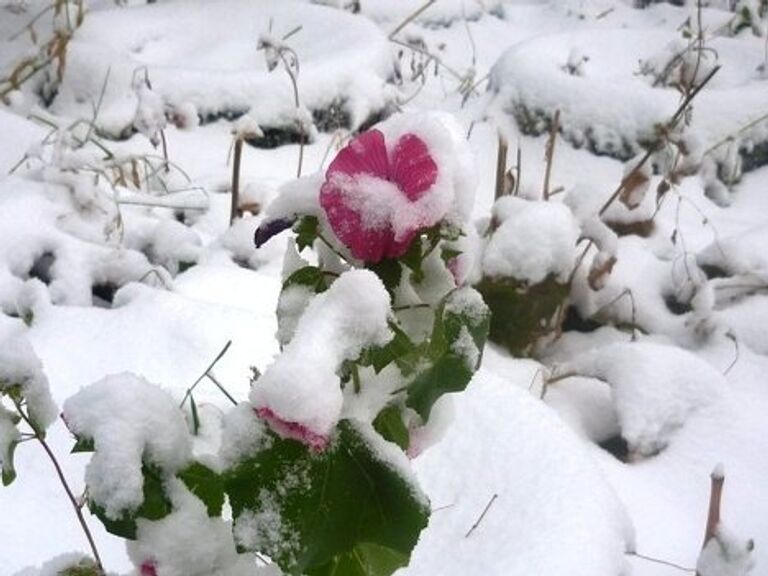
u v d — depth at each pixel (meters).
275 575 0.47
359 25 2.48
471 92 2.58
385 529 0.41
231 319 1.06
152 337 1.03
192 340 1.03
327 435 0.38
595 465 0.90
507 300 1.33
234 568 0.47
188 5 2.64
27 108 2.13
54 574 0.51
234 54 2.48
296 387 0.36
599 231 1.40
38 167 1.51
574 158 2.13
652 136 2.05
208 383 0.97
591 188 1.46
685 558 1.02
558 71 2.22
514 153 2.18
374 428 0.45
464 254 0.45
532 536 0.80
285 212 0.44
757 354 1.43
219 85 2.13
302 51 2.48
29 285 1.12
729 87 2.28
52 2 2.56
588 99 2.13
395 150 0.42
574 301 1.46
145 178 1.81
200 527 0.46
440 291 0.45
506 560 0.78
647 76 2.33
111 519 0.43
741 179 2.12
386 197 0.40
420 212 0.40
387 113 2.30
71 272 1.24
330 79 2.19
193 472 0.46
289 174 2.05
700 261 1.59
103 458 0.43
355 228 0.40
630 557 0.98
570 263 1.32
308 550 0.40
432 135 0.42
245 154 2.08
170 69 2.17
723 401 1.26
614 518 0.84
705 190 2.05
